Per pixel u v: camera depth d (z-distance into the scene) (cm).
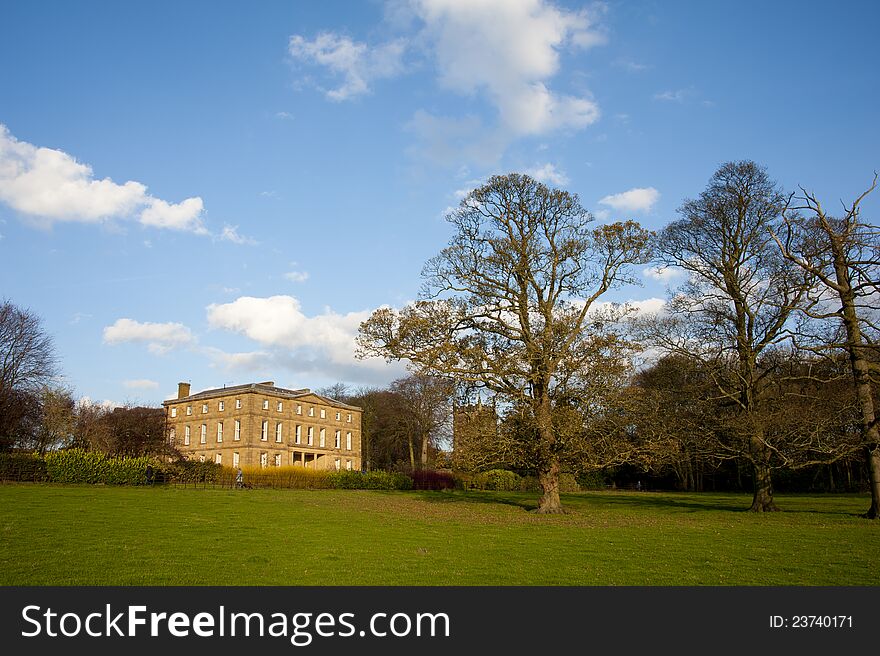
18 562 1399
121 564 1416
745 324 3297
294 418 8462
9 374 5675
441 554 1670
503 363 2998
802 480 6044
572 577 1380
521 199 3259
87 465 4347
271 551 1647
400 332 3128
